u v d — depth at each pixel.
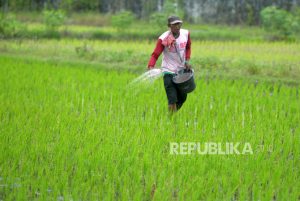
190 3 57.25
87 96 16.88
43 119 13.48
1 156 10.49
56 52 30.11
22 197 8.74
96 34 40.34
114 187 9.38
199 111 15.19
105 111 14.90
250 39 40.09
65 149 10.87
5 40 36.47
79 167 9.88
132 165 10.18
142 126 12.90
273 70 23.20
